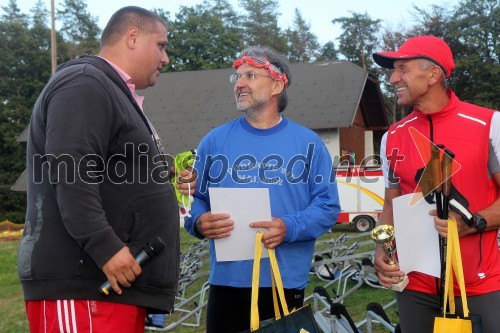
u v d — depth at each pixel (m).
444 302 2.98
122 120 2.95
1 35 48.62
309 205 3.69
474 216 3.09
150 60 3.30
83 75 2.87
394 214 3.30
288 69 3.80
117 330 2.88
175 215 3.15
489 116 3.32
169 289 3.07
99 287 2.83
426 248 3.26
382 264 3.36
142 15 3.29
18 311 8.67
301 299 3.72
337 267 9.22
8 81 47.91
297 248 3.65
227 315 3.71
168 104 29.47
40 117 2.93
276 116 3.80
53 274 2.83
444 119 3.38
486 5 46.19
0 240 26.33
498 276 3.29
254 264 3.21
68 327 2.81
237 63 3.74
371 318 5.34
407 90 3.41
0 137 45.84
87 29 62.47
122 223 2.95
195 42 51.75
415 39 3.43
